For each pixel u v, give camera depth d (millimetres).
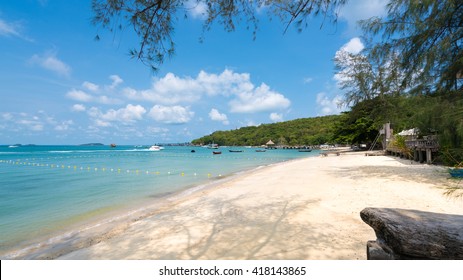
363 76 14188
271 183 10789
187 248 4184
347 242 4082
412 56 9891
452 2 7996
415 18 9312
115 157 45250
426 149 14383
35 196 10711
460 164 8625
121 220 6789
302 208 6195
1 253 4875
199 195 9320
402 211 2646
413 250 2268
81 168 24062
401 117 12492
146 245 4465
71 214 7836
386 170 12727
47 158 41500
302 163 21828
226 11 4066
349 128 41594
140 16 3621
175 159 38969
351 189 8344
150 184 13781
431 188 8055
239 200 7613
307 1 3820
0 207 8797
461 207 5977
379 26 10414
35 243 5402
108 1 3424
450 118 7797
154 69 3928
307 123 136500
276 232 4660
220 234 4730
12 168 24078
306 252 3777
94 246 4664
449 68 8406
